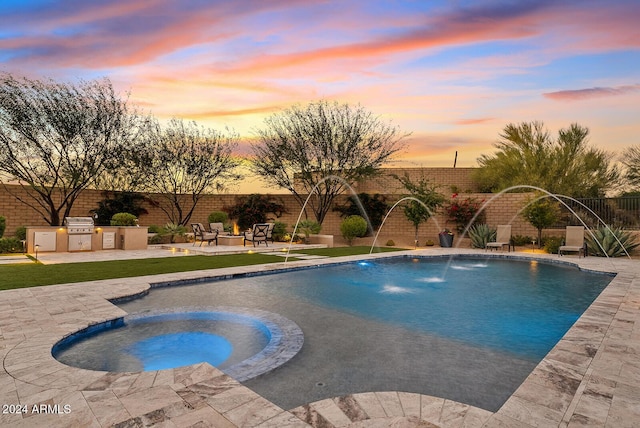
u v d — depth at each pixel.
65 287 7.07
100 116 19.33
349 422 2.50
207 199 24.27
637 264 11.50
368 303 6.68
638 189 19.83
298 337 4.59
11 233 17.77
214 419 2.50
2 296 6.32
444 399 2.88
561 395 2.86
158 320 5.47
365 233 20.70
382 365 3.79
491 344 4.49
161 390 2.93
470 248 17.41
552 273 10.48
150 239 17.86
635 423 2.44
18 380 3.08
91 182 19.53
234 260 11.80
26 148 17.59
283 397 3.05
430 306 6.48
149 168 22.03
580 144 20.55
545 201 16.30
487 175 23.52
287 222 24.03
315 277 9.49
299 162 23.19
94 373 3.24
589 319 5.16
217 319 5.56
